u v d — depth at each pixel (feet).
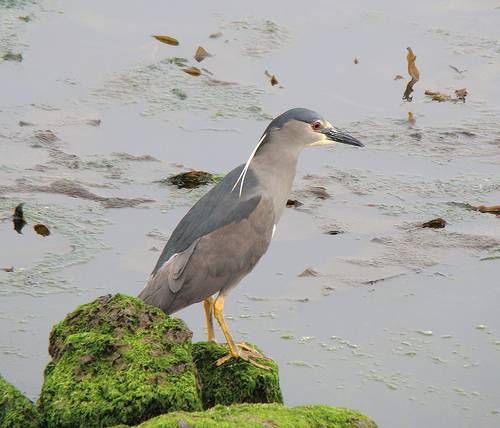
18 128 51.75
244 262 34.81
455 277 40.68
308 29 64.80
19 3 66.28
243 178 35.68
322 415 27.37
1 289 38.50
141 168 48.78
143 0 68.28
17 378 33.45
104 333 29.58
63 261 40.70
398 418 32.60
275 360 35.24
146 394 27.45
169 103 55.36
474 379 34.73
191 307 38.65
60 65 58.85
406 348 36.27
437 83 59.00
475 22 66.59
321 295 39.19
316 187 47.50
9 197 45.39
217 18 65.82
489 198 47.26
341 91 57.62
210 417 26.18
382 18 66.59
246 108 55.06
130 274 39.91
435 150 51.88
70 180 47.11
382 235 43.75
